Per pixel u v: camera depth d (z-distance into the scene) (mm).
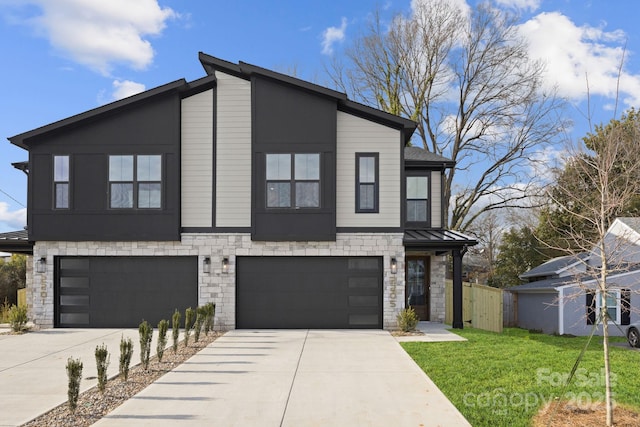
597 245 7160
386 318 14250
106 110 14188
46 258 14336
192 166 14469
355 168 14523
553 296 16812
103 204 14289
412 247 14711
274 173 14297
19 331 13586
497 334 13805
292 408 6633
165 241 14320
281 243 14367
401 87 28594
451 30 26906
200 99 14578
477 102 26922
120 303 14445
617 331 16094
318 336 13016
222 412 6457
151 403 6859
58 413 6422
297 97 14383
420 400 6988
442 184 16953
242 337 12836
